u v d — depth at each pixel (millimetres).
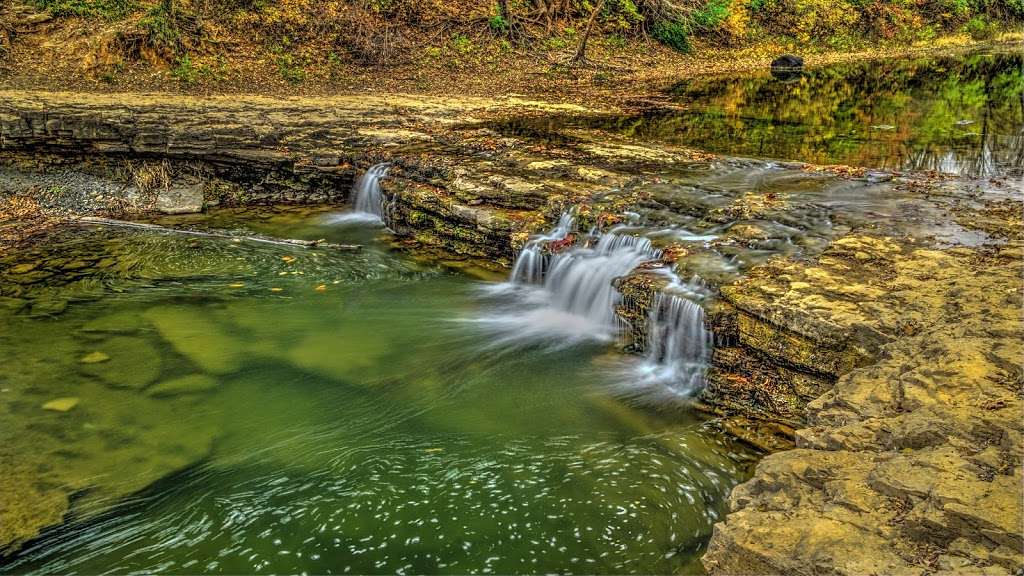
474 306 7953
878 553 3035
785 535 3293
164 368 6512
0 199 11031
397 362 6680
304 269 8969
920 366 4375
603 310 7344
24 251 9398
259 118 13664
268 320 7566
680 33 28203
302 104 15867
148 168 11758
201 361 6664
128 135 11742
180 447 5340
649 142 12594
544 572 4129
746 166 10461
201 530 4469
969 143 12820
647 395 6020
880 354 4840
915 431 3719
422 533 4426
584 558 4230
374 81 19922
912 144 12734
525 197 9188
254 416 5762
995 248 6512
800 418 5398
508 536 4398
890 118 15836
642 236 7531
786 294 5688
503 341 7094
